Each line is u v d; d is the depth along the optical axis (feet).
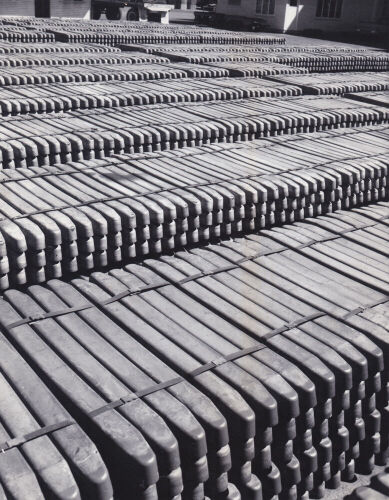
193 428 17.17
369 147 39.17
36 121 40.91
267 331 21.86
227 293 24.21
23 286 24.90
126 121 42.14
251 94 55.42
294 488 20.63
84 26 107.14
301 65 86.02
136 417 17.46
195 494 17.75
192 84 56.95
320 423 20.85
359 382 21.31
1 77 51.96
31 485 15.21
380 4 163.32
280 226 31.86
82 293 24.08
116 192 28.48
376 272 26.27
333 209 33.76
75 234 24.80
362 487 14.76
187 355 20.34
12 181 29.40
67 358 19.92
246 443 18.42
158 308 23.04
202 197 28.14
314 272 26.43
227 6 166.30
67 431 16.90
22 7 136.87
